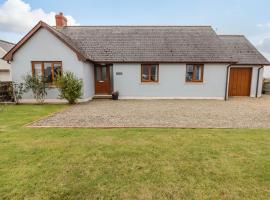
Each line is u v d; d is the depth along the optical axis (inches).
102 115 357.7
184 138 220.7
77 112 387.2
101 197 117.3
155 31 673.6
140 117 341.4
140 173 144.8
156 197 117.9
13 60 511.5
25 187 126.2
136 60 577.3
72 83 483.2
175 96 604.7
